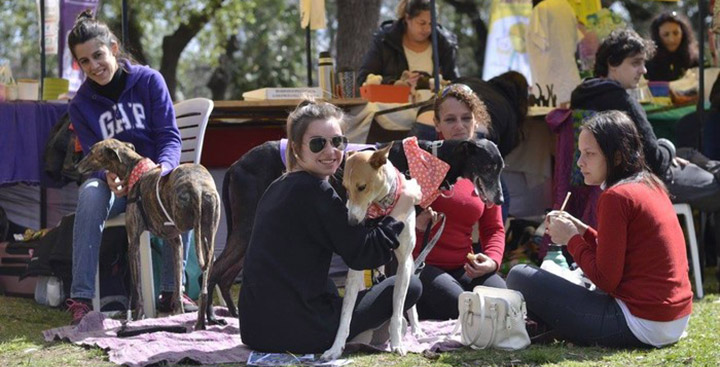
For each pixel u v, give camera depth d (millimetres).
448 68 11586
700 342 6359
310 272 5859
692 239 9180
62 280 8508
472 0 26641
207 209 6812
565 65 11477
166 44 23141
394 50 11406
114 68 7812
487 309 6117
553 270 6680
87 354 6219
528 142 10805
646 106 10945
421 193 6141
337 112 5836
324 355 5777
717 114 10680
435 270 7211
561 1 11570
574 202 9312
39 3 11531
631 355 5992
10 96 9961
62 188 10125
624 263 6125
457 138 7441
